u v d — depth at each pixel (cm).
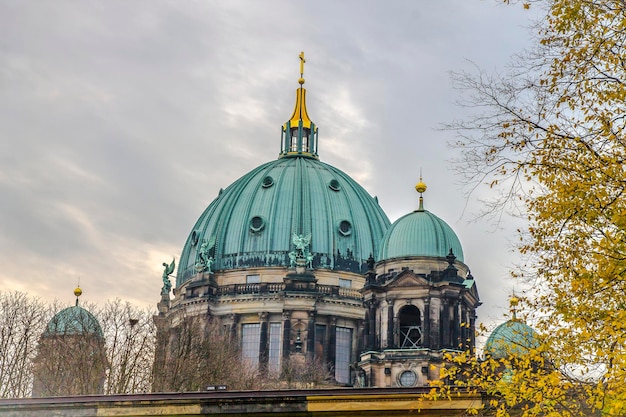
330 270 16250
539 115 3772
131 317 13300
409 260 13438
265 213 16775
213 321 15800
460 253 13725
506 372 4531
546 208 3794
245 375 13825
